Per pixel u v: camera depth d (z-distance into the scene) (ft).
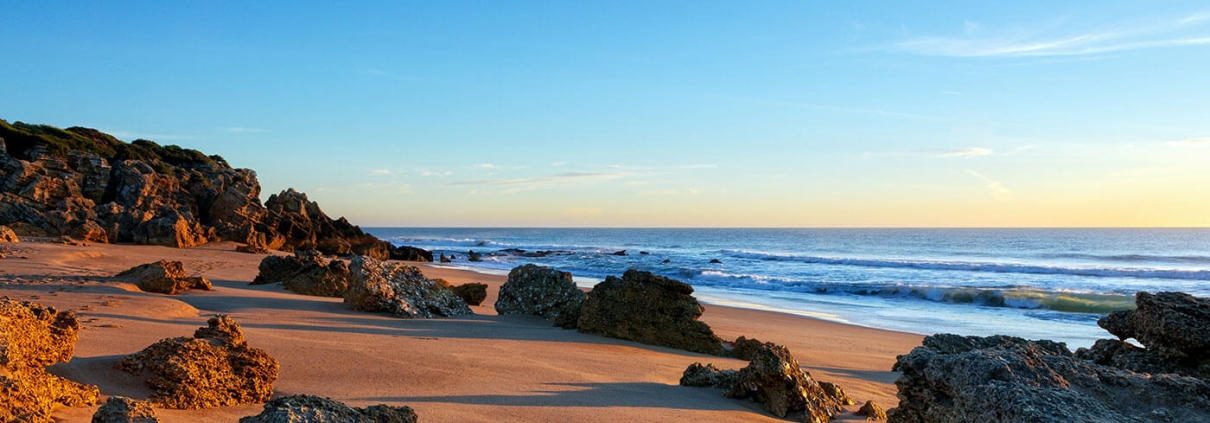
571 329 59.11
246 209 186.09
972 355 18.61
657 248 353.51
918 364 20.17
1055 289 119.44
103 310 46.57
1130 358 25.41
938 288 115.65
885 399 39.52
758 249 335.06
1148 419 15.90
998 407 16.12
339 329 49.62
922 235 584.81
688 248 352.08
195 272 92.32
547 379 35.63
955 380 18.31
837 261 213.25
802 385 33.50
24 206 149.07
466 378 34.01
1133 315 26.45
